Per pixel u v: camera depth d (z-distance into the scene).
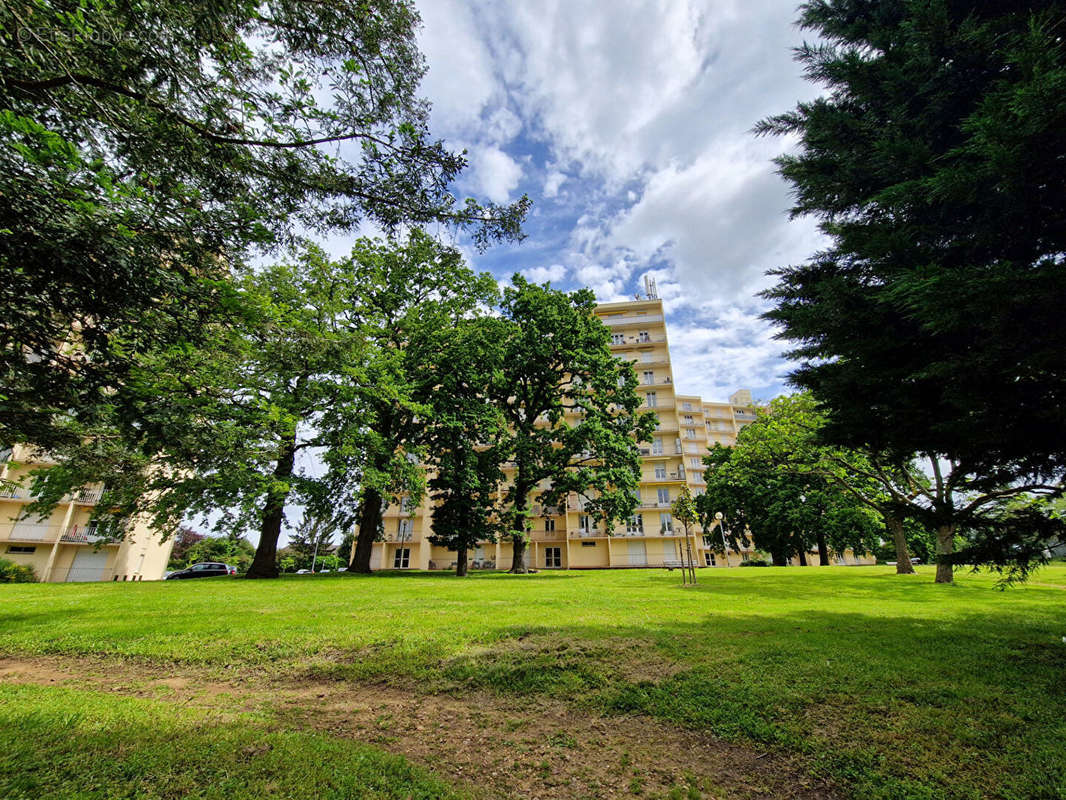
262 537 19.94
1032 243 5.04
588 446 26.02
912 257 5.45
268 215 5.32
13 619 8.49
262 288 17.34
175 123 4.28
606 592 12.73
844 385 6.75
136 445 5.50
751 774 3.73
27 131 3.52
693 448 77.25
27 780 3.30
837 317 6.25
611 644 6.53
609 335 27.83
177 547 54.47
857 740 4.00
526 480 26.05
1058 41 4.41
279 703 5.12
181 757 3.72
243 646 6.71
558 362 27.81
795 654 6.02
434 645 6.60
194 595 11.91
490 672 5.68
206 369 10.13
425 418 22.75
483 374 23.97
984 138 4.05
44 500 14.77
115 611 9.19
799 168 7.34
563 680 5.46
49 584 15.84
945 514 6.46
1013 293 3.99
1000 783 3.37
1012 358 4.68
